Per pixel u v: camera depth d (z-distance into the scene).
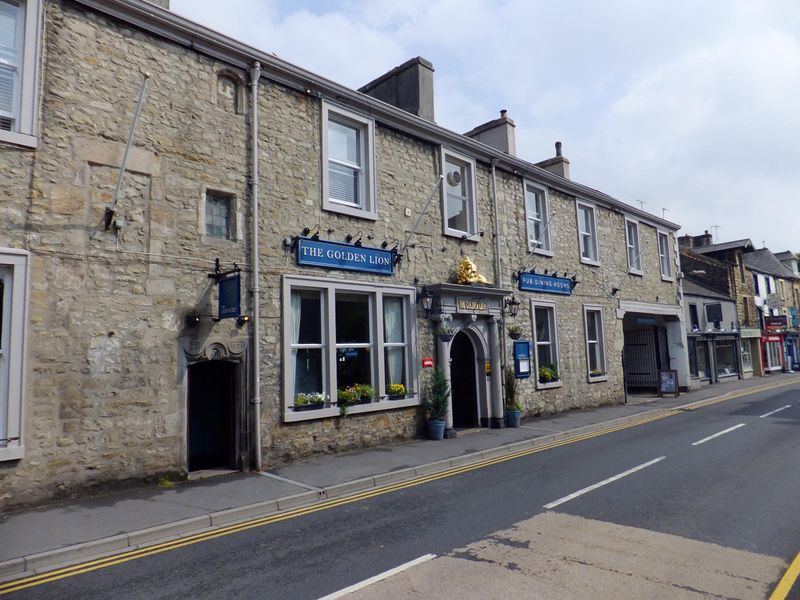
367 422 11.41
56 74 7.95
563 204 18.14
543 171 16.86
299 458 10.12
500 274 15.09
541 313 16.95
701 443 11.37
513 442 11.89
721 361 31.88
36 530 6.32
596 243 19.36
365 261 11.62
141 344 8.41
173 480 8.55
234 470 9.25
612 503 7.19
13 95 7.70
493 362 14.39
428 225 13.31
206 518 6.80
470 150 14.68
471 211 14.62
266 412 9.73
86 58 8.27
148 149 8.77
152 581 5.10
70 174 7.95
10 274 7.40
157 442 8.44
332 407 10.70
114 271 8.24
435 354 13.02
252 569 5.30
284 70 10.53
